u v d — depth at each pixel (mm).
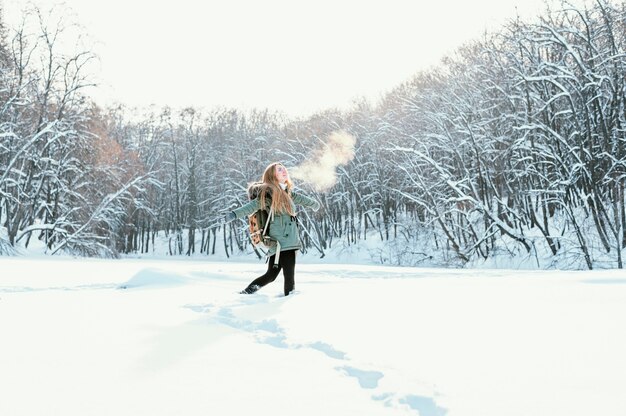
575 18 21438
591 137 21438
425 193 28281
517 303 4094
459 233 29641
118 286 6777
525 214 24422
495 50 23953
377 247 36938
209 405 1851
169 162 61375
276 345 2951
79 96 29922
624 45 20688
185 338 3092
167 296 5367
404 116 33094
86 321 3727
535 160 23922
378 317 3635
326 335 3061
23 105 28312
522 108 24609
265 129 54000
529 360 2385
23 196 27734
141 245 60375
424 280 6723
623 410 1708
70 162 30906
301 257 42312
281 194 5488
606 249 20562
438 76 32094
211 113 61969
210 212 52781
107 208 31375
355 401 1907
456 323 3336
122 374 2266
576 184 23125
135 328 3432
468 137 26094
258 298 5031
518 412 1712
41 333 3232
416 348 2682
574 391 1919
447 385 2025
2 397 1925
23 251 26719
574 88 21344
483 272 10367
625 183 20875
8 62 28516
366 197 38875
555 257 22188
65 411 1776
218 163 55312
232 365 2434
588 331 2955
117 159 34094
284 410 1800
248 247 50500
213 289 6078
